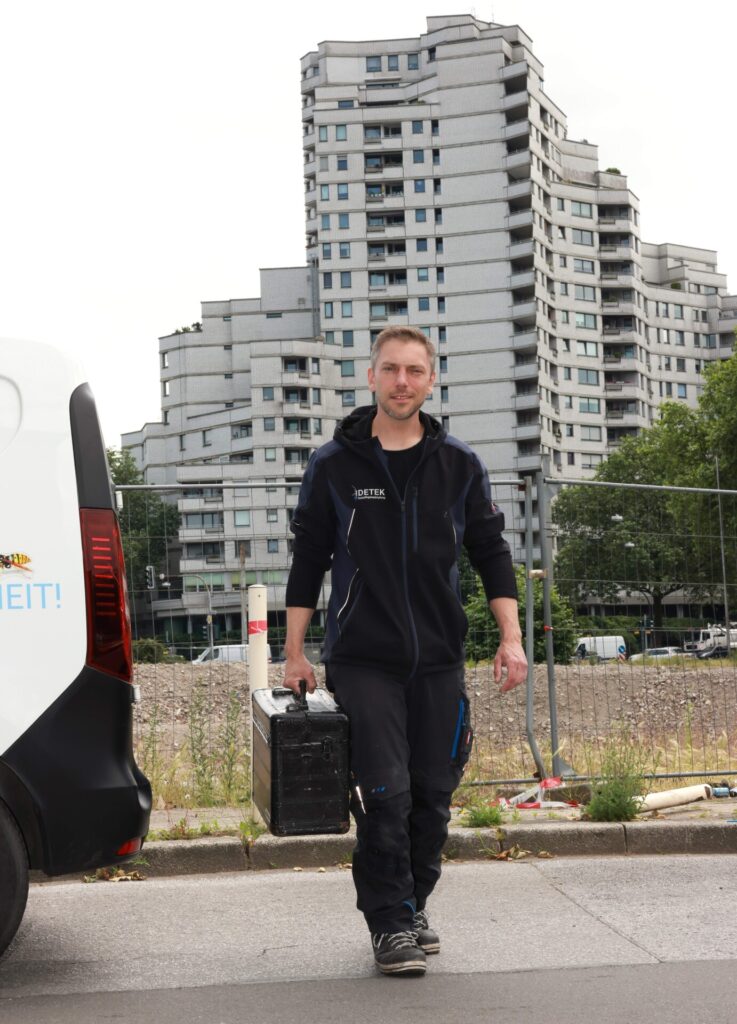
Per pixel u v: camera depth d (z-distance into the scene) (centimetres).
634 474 12544
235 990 472
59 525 483
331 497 501
